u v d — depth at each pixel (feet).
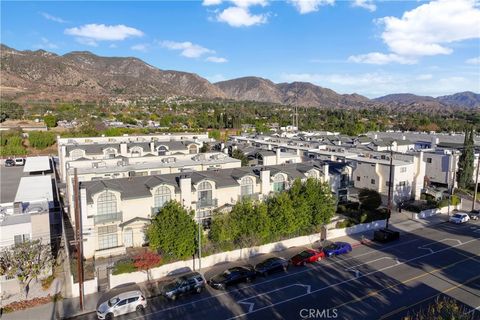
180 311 89.56
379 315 87.10
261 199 146.20
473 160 220.02
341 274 110.32
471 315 85.97
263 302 93.76
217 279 101.50
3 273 95.09
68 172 152.15
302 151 247.50
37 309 89.86
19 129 399.85
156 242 107.45
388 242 139.03
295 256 118.42
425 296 96.63
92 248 116.88
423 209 176.96
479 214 176.14
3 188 209.46
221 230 116.88
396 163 194.59
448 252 128.98
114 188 120.88
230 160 183.11
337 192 175.63
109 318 85.81
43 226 110.63
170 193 128.98
